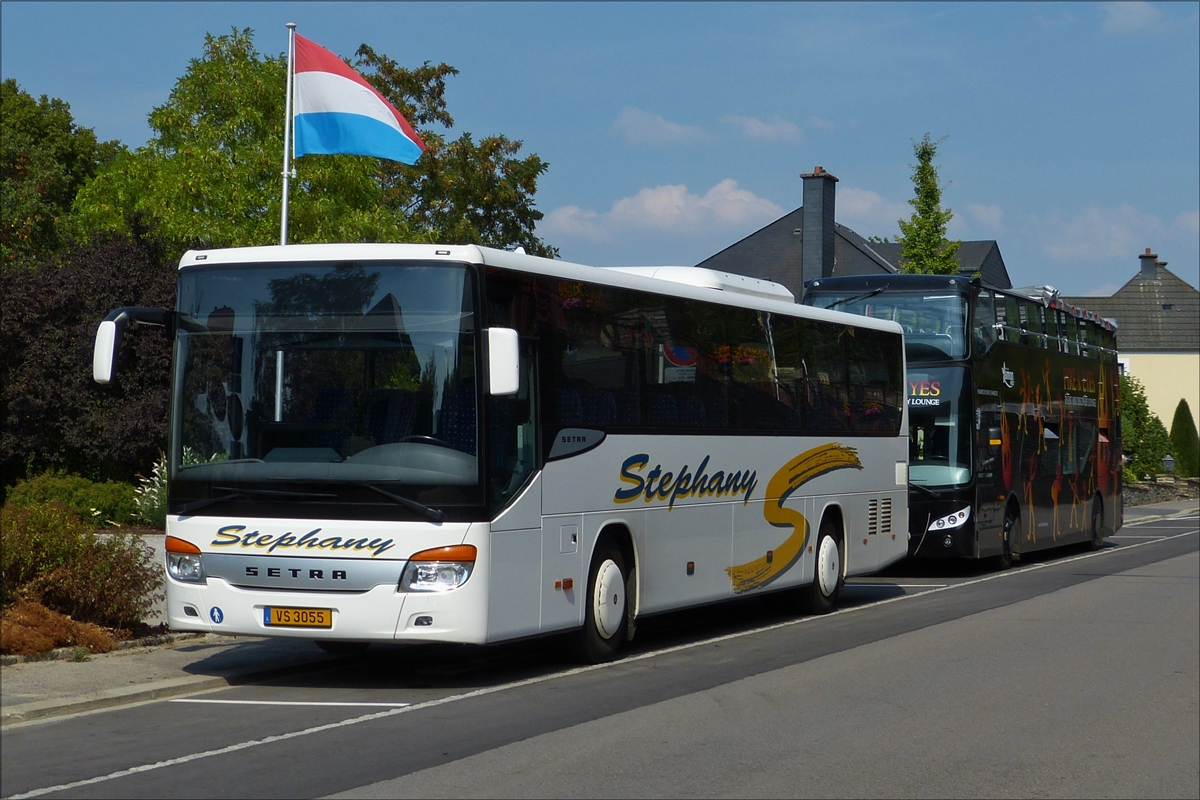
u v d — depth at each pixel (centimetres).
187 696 1065
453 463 1048
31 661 1172
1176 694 1102
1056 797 772
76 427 2708
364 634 1038
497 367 1023
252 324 1095
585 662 1238
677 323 1362
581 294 1209
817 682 1148
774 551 1537
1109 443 2989
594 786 775
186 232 3450
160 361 2689
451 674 1180
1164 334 8031
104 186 3866
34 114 5484
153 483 2605
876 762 850
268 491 1063
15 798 739
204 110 3716
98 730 927
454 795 750
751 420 1492
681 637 1462
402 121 1998
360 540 1042
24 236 4488
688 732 932
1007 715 1010
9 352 2800
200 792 752
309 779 784
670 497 1333
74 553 1288
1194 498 5597
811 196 5559
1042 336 2558
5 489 2819
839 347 1711
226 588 1066
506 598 1080
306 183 3600
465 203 4681
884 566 1819
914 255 3847
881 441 1814
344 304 1081
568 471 1170
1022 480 2409
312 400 1073
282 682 1138
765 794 763
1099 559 2641
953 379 2188
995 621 1597
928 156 3875
